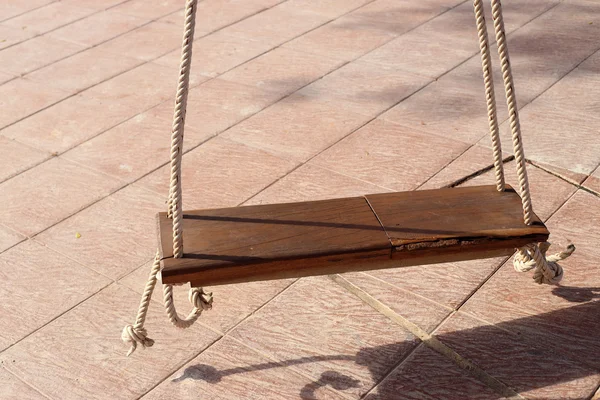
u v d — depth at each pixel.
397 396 2.95
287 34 6.39
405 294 3.48
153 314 3.45
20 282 3.70
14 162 4.75
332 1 7.05
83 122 5.20
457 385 2.98
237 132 4.94
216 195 4.28
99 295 3.58
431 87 5.37
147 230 4.03
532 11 6.55
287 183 4.37
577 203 4.04
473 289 3.49
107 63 6.08
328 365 3.11
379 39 6.19
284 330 3.31
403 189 4.25
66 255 3.87
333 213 2.91
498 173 3.08
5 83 5.84
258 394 3.00
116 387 3.07
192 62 5.98
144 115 5.24
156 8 7.20
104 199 4.33
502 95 5.21
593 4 6.63
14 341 3.34
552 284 3.31
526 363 3.06
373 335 3.25
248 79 5.65
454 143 4.68
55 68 6.05
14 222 4.16
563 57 5.69
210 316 3.42
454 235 2.78
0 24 7.04
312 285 3.57
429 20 6.50
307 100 5.29
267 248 2.67
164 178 4.51
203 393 3.02
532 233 2.83
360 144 4.72
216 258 2.61
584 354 3.09
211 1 7.24
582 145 4.56
